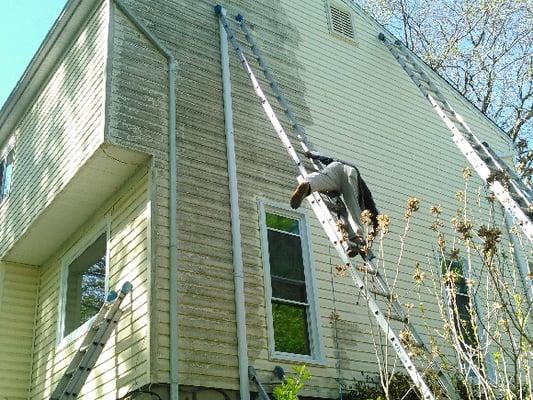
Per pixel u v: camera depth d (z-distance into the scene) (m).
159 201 7.57
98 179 8.27
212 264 7.64
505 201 6.87
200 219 7.85
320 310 8.48
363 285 5.79
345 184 7.08
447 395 4.90
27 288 10.59
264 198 8.75
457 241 10.85
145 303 7.04
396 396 7.73
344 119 10.75
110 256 8.16
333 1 12.17
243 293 7.70
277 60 10.45
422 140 11.81
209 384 6.90
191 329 7.06
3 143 12.20
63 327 9.28
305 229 8.99
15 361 10.01
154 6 9.20
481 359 4.55
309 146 7.92
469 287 5.41
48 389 9.17
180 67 8.90
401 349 5.08
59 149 9.08
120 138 7.64
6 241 10.41
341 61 11.46
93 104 8.16
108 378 7.27
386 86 11.90
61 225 9.44
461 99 13.26
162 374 6.61
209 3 10.05
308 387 7.77
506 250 11.62
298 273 8.63
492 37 22.33
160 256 7.23
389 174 10.82
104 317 7.09
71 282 9.45
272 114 8.16
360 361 8.46
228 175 8.45
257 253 8.25
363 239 6.54
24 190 10.18
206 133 8.58
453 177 11.88
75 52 9.40
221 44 9.62
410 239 10.40
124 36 8.42
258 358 7.51
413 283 9.94
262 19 10.73
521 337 4.43
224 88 9.18
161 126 8.09
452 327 4.83
